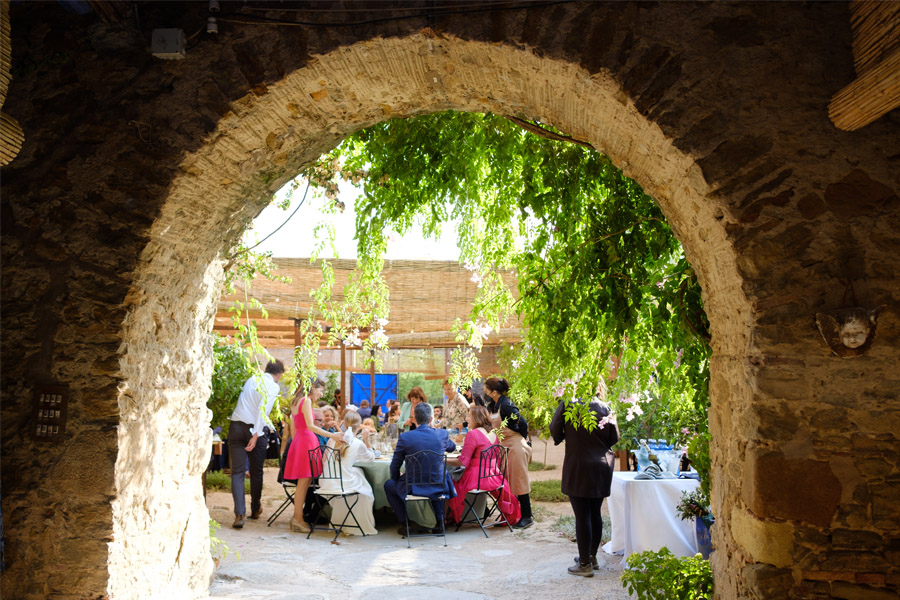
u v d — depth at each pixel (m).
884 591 2.62
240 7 3.18
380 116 3.70
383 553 6.11
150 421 3.60
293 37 3.14
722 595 3.20
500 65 3.15
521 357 4.55
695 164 2.85
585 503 5.25
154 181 3.22
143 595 3.56
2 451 3.23
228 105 3.18
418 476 6.66
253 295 8.47
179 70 3.23
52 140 3.32
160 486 3.78
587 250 4.17
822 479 2.68
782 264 2.76
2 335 3.28
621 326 4.12
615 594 4.78
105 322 3.23
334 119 3.59
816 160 2.79
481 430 7.13
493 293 4.60
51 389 3.23
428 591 4.94
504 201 4.47
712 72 2.87
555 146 4.27
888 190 2.74
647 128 2.97
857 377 2.68
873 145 2.77
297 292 8.85
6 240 3.30
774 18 2.88
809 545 2.67
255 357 5.47
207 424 4.50
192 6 3.22
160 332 3.66
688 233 3.31
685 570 3.79
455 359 5.41
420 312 9.23
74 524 3.18
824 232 2.75
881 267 2.71
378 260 4.93
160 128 3.22
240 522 6.81
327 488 6.70
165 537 3.88
